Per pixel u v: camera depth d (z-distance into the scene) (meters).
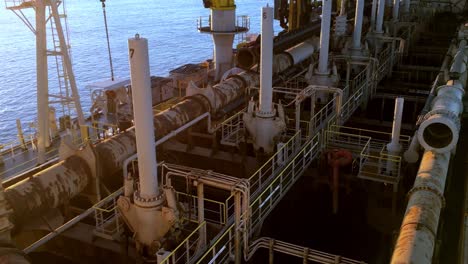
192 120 19.39
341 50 29.12
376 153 18.92
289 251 12.95
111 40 98.62
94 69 74.69
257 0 167.75
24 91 64.25
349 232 18.00
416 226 10.46
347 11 37.66
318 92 23.33
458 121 14.12
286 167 15.34
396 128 16.53
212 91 20.69
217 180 12.27
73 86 21.38
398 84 30.44
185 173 12.75
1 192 10.23
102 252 13.49
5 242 10.46
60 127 24.44
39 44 20.47
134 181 14.32
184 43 94.81
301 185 18.59
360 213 18.05
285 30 35.97
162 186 13.00
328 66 25.61
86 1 188.62
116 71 73.25
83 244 13.70
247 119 18.17
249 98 22.23
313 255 12.77
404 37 36.03
